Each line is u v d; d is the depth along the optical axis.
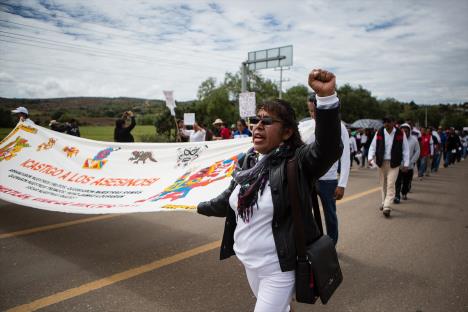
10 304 2.96
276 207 1.61
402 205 7.11
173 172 4.80
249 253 1.72
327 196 3.84
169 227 5.22
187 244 4.48
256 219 1.68
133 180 4.82
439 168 15.44
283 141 1.73
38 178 5.13
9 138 6.29
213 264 3.85
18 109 6.88
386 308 2.98
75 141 5.84
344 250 4.38
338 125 1.47
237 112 46.91
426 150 11.25
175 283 3.39
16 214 5.89
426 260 4.06
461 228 5.39
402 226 5.48
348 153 3.82
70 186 4.82
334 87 1.44
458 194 8.48
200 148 4.91
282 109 1.67
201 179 4.29
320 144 1.50
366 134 16.00
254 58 22.67
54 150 5.84
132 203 3.94
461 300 3.12
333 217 3.88
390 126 6.14
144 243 4.50
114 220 5.58
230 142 4.83
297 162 1.63
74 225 5.27
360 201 7.38
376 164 6.42
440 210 6.65
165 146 5.19
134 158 5.24
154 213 6.06
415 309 2.96
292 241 1.63
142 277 3.51
